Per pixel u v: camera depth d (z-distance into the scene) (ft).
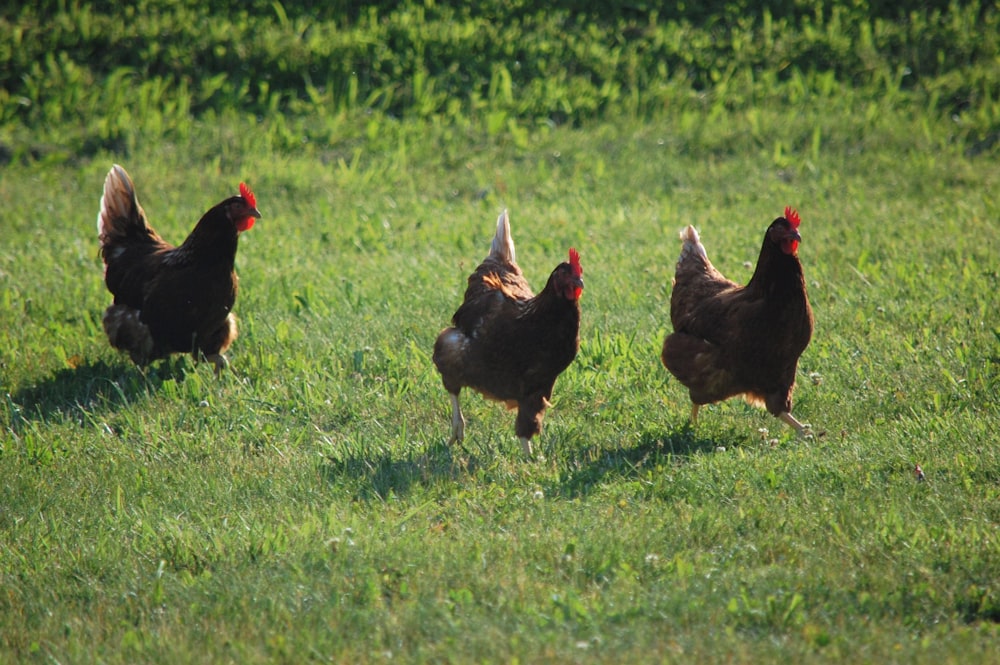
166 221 63.87
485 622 23.35
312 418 37.76
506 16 94.48
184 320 40.83
